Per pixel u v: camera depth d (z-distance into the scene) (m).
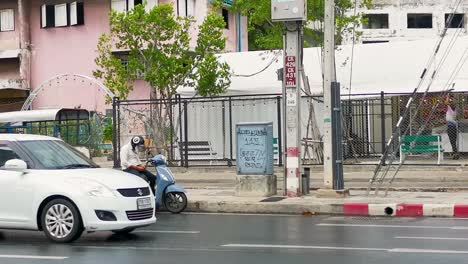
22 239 11.75
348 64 29.28
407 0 57.75
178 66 28.05
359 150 25.78
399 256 9.30
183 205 15.77
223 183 21.28
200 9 37.75
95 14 40.34
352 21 28.19
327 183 16.28
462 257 9.17
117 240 11.43
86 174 11.31
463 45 27.58
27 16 41.88
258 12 27.02
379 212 14.59
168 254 9.87
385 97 26.34
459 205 14.21
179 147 24.64
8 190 11.33
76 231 10.96
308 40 34.94
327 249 10.02
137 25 27.89
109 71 29.19
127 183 11.31
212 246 10.59
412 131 25.22
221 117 26.45
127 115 26.06
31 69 41.84
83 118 31.30
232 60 31.11
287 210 15.31
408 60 28.42
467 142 25.36
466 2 56.44
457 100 26.03
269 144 16.80
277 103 23.30
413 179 20.30
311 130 25.17
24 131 30.83
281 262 8.99
